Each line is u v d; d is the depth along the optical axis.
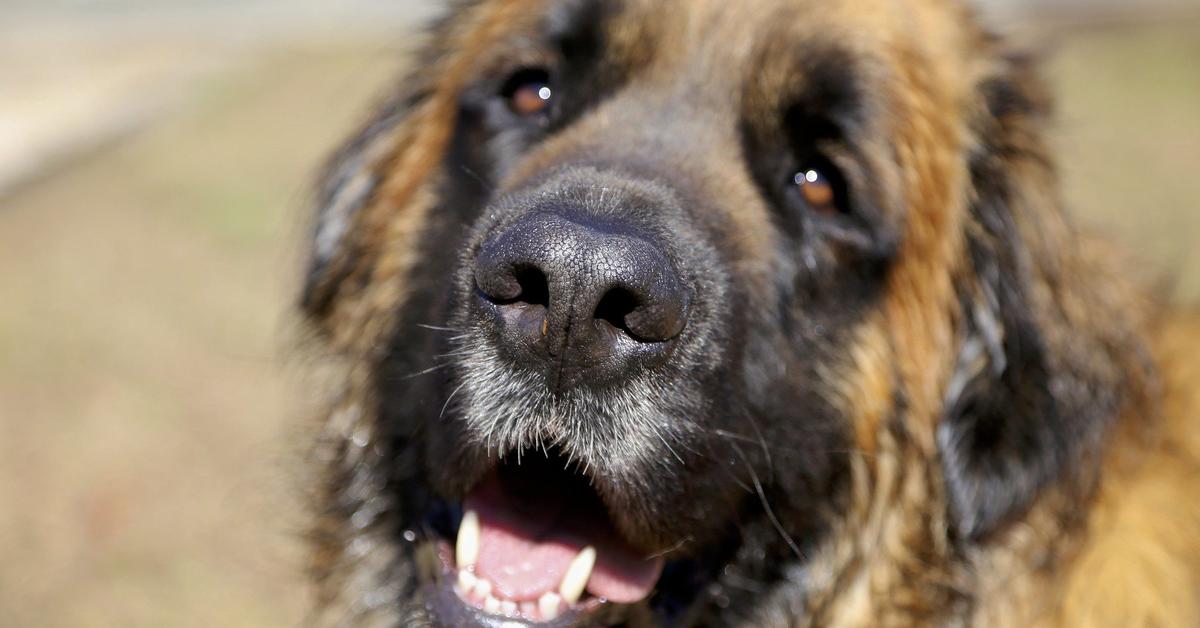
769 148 0.78
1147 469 0.81
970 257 0.81
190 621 1.05
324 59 3.19
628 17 0.79
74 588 1.08
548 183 0.73
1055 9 3.43
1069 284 0.81
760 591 0.80
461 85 0.83
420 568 0.80
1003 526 0.79
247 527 1.12
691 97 0.78
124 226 1.96
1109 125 2.32
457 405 0.71
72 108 2.67
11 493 1.19
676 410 0.71
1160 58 2.85
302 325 0.89
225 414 1.35
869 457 0.80
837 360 0.78
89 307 1.64
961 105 0.81
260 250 1.86
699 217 0.74
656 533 0.74
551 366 0.69
